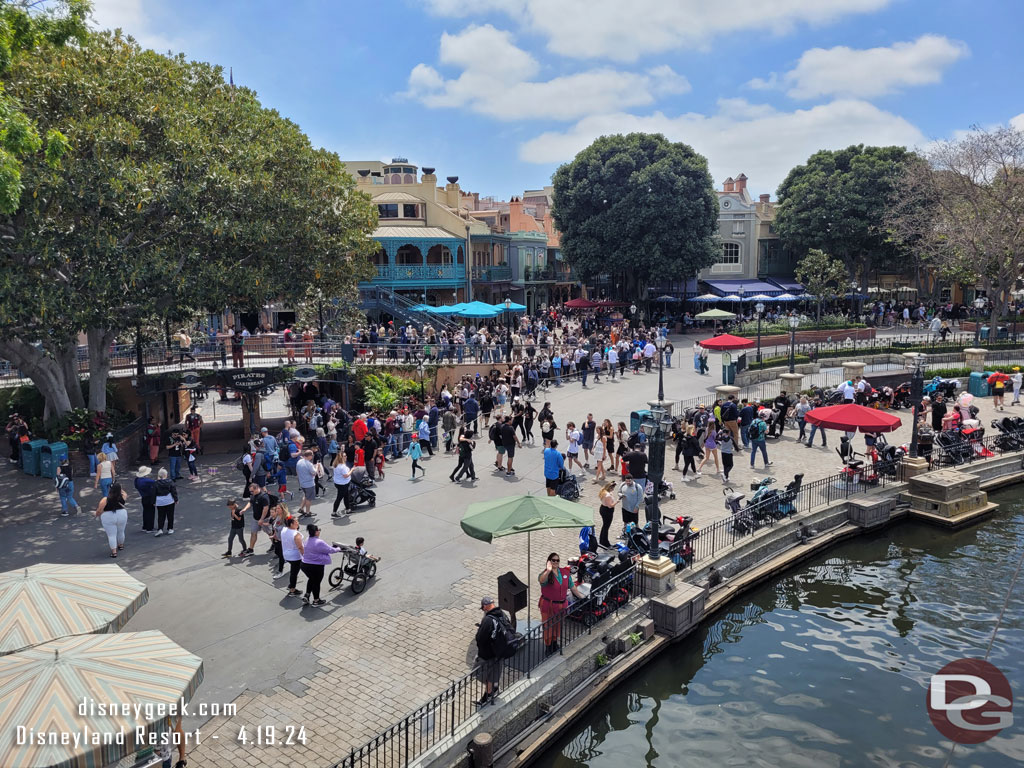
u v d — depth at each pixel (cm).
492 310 3847
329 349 3134
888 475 2103
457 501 1850
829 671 1259
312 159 2589
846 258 5484
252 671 1076
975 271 4359
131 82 2053
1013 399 3031
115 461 1959
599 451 2009
